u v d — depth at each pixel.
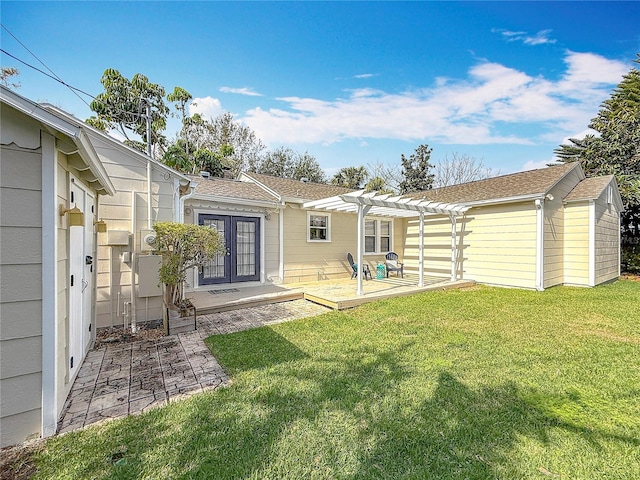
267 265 8.77
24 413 2.14
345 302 6.41
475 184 11.90
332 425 2.32
